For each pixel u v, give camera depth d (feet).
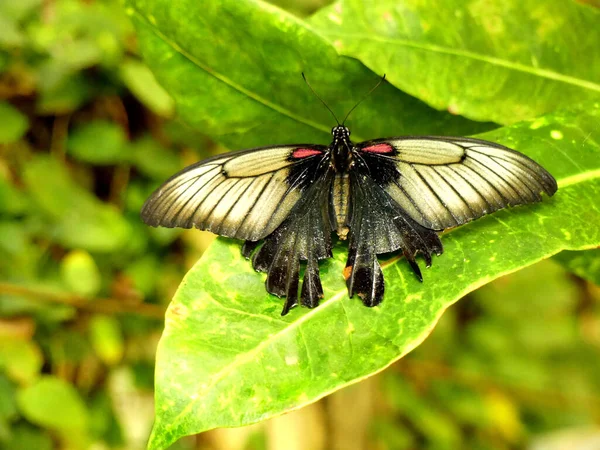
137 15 1.24
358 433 2.43
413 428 2.85
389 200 1.18
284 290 1.14
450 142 1.16
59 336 1.84
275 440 2.25
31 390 1.76
